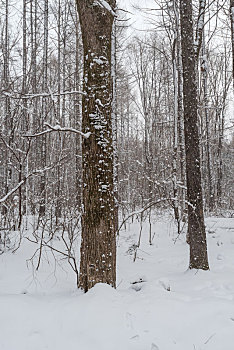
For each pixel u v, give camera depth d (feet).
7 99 23.85
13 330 9.96
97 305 10.75
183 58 19.19
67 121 40.24
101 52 13.34
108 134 13.26
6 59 33.73
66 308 10.78
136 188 44.73
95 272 12.53
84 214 13.06
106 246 12.73
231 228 27.81
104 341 9.49
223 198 62.08
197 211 18.19
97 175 12.90
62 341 9.61
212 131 63.05
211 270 18.15
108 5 13.33
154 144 56.08
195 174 18.38
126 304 11.18
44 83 35.22
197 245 18.01
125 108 68.13
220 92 62.39
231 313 11.15
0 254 19.95
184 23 19.20
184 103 19.08
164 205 39.27
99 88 13.21
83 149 13.28
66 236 24.41
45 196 29.84
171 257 21.88
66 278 16.24
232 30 24.75
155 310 10.91
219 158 61.93
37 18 44.32
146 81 60.85
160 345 9.48
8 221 22.25
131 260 21.45
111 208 13.10
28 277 16.06
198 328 10.33
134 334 9.79
